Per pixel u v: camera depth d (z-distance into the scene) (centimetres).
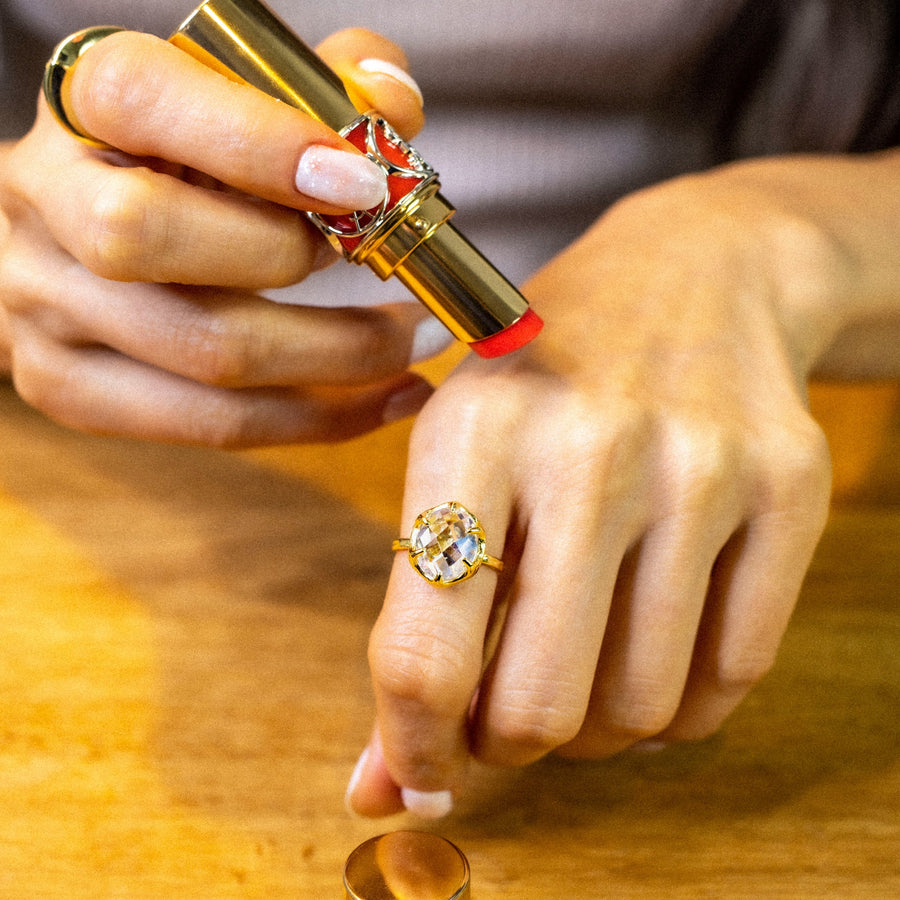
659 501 28
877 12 49
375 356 30
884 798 28
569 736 27
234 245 27
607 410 27
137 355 30
